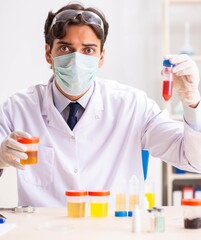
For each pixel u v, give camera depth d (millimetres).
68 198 1708
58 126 2160
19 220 1634
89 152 2180
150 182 2287
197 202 1486
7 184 2533
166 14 3830
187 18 4152
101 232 1425
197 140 1915
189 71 1853
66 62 1999
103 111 2238
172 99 4062
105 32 2119
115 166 2199
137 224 1429
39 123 2197
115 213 1722
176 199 3734
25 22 3982
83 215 1703
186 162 2047
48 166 2146
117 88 2369
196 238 1345
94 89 2240
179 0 3855
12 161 1772
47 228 1488
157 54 4113
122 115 2242
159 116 2236
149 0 4102
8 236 1372
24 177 2152
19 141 1736
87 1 4031
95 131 2201
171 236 1370
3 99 3977
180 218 1662
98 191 1714
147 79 4105
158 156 2209
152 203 2031
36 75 3992
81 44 1985
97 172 2160
